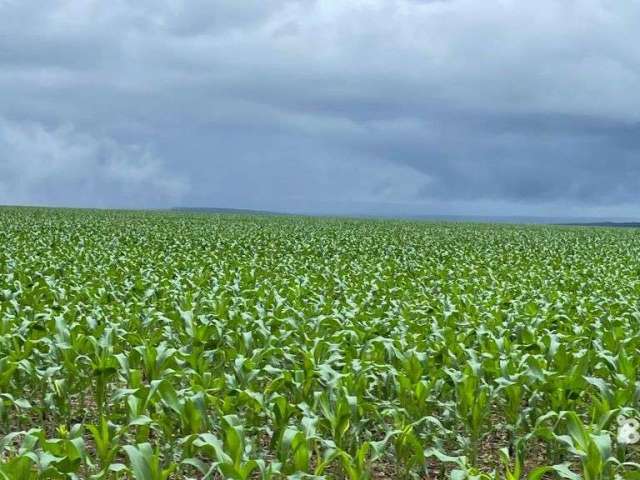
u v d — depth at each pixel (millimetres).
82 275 19859
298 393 8398
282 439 6223
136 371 8070
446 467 8148
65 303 14672
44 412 9234
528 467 8156
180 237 41500
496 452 8602
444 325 12977
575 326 12234
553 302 16641
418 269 25625
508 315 13758
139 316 12961
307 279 19922
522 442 6953
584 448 6297
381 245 40469
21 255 25922
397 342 10414
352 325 12055
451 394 9312
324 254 32688
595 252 38969
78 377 9469
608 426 8016
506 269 26688
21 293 15188
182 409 7152
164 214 96250
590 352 9875
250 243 38750
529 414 8297
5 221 55625
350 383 8070
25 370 8617
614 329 11750
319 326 12133
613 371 9039
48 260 24359
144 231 47531
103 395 9039
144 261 25000
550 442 8070
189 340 10828
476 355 9719
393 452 8156
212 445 5934
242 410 8891
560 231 73125
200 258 26844
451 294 18203
